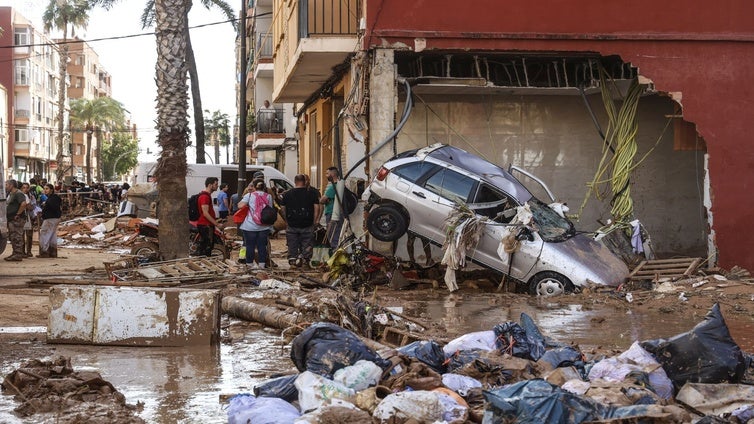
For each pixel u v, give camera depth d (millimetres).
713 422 5520
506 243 14688
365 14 17719
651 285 15125
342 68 21766
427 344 7316
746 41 18234
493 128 20609
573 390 6141
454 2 17828
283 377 6562
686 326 11148
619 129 19688
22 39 81312
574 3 18062
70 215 43000
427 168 15914
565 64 19625
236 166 34781
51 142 94000
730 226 18141
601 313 12375
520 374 6832
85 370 7820
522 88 19312
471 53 18422
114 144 134125
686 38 18141
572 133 20797
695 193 21016
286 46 24062
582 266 14617
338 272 15539
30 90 82438
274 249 25625
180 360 8609
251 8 50750
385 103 17734
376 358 6656
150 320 9328
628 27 18125
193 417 6414
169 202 17141
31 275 17344
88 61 120438
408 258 17359
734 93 18250
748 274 16859
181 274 14430
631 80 19375
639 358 6879
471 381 6617
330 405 5746
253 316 11133
